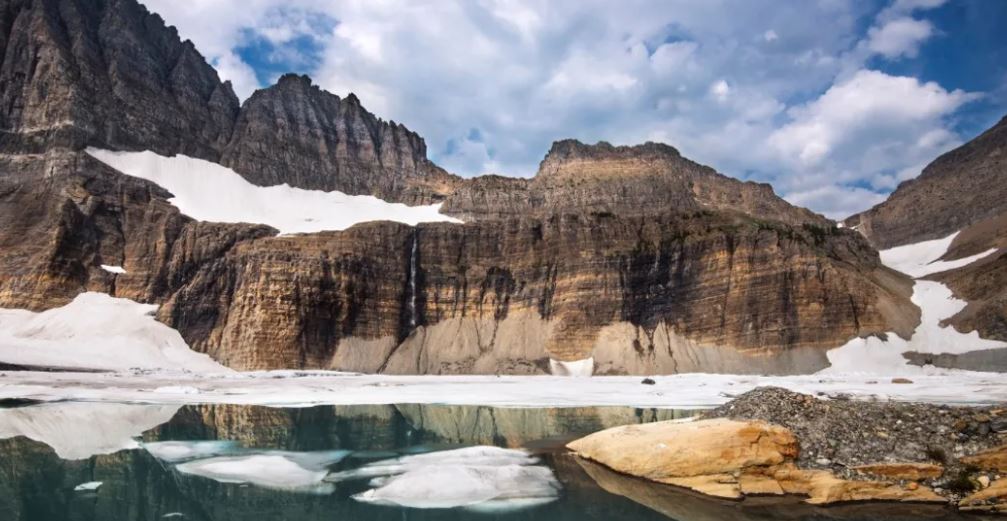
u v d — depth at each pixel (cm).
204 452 3881
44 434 4356
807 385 8712
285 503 2788
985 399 6041
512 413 5778
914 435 3139
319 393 7606
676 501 2819
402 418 5444
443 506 2755
